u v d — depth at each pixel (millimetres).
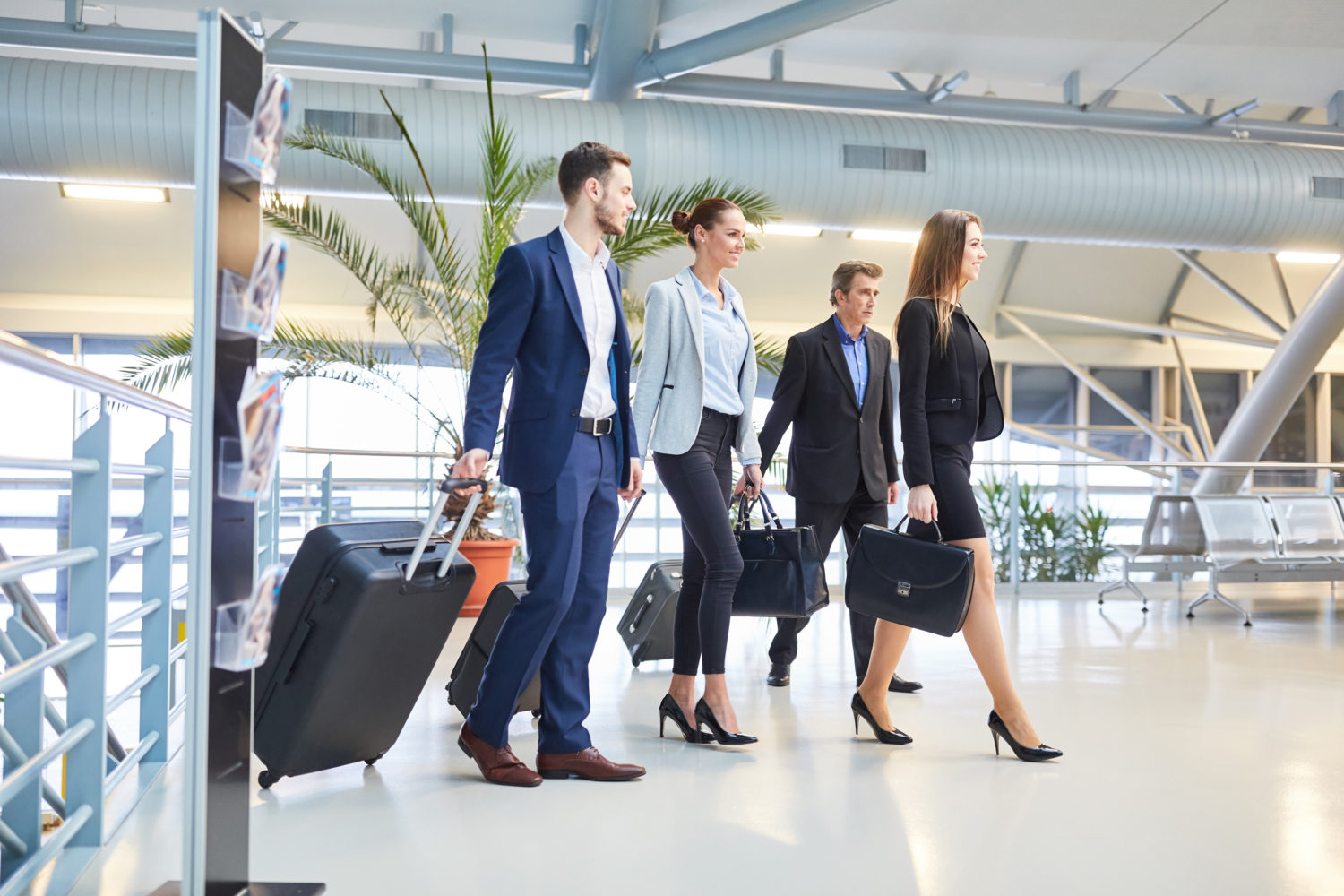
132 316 10414
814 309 12188
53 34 6938
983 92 10000
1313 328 9414
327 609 2260
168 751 2578
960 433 2770
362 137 6945
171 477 2561
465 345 6016
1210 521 6422
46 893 1681
